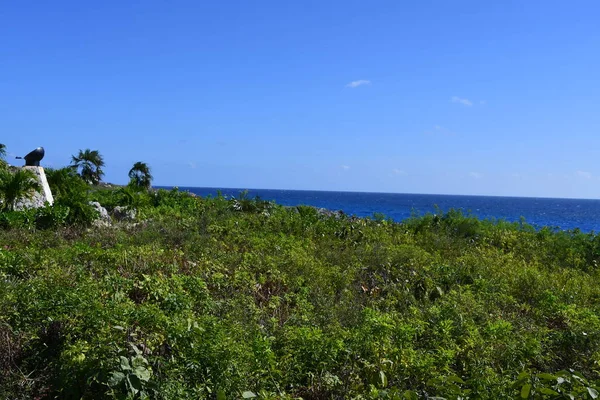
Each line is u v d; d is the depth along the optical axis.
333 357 5.44
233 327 5.70
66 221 14.80
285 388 5.22
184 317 5.83
